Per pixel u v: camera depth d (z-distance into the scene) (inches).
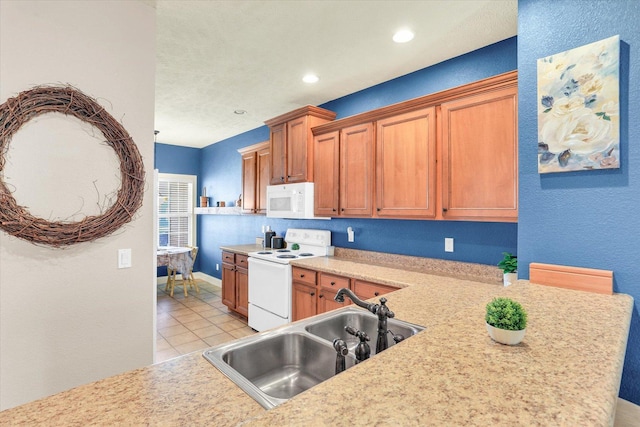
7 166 60.1
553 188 61.4
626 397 53.7
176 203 235.6
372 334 61.4
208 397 31.5
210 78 116.3
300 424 20.0
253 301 140.0
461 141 84.4
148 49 77.0
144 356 77.4
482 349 31.6
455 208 85.7
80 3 68.5
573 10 59.0
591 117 56.3
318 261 122.6
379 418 20.5
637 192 52.9
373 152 106.7
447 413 21.0
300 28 85.0
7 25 60.8
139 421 27.3
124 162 73.4
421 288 79.4
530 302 47.8
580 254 58.3
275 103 143.3
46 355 65.0
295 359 52.5
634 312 52.9
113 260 73.0
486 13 77.9
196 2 75.0
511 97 75.6
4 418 27.4
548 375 26.3
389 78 116.3
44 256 65.0
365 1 73.9
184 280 195.9
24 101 61.5
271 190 144.5
